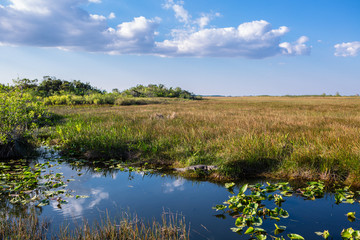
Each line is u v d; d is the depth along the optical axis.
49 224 3.21
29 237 2.80
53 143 8.24
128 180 5.09
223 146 6.57
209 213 3.59
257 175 5.28
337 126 8.83
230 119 11.62
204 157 6.03
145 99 37.09
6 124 7.30
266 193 4.36
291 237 2.76
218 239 2.87
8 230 2.94
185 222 3.30
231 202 3.85
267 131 7.93
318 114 14.34
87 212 3.59
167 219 3.37
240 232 3.05
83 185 4.79
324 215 3.52
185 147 6.72
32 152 7.20
